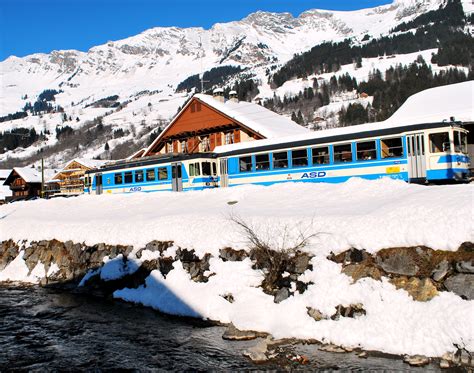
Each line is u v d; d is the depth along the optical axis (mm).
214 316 13797
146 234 18250
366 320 11250
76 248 20734
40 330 14133
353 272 12297
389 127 21750
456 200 12359
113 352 11914
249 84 199500
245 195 20469
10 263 23641
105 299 17281
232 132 41594
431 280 11031
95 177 37031
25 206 33062
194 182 28875
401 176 21188
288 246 13766
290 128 42344
